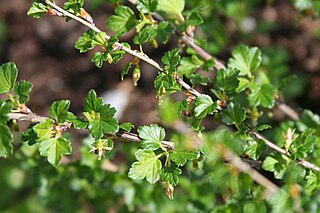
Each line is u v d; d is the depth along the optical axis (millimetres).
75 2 607
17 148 818
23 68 1301
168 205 797
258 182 714
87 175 793
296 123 757
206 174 663
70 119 589
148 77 1190
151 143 601
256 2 1132
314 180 649
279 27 1178
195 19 688
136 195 801
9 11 1374
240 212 714
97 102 589
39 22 1344
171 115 661
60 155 583
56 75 1272
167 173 597
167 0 685
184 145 615
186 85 617
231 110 620
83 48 606
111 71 1232
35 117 586
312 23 1168
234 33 1055
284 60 1108
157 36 648
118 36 662
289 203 701
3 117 561
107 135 621
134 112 1165
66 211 832
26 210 967
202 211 789
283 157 645
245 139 637
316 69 1133
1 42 1351
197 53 711
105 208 836
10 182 955
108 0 657
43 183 807
